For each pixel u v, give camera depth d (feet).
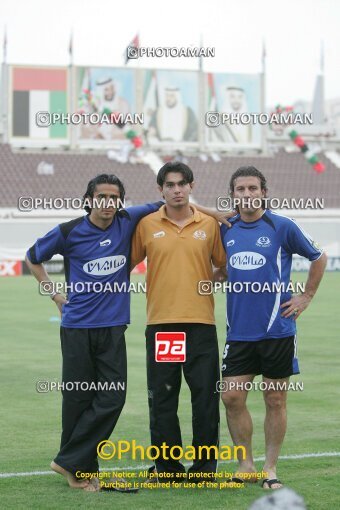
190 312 20.29
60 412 30.53
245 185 20.11
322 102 177.37
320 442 25.11
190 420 28.99
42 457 23.41
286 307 20.34
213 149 160.56
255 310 20.21
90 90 148.15
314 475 20.95
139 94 150.10
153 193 151.64
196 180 155.94
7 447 24.81
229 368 20.54
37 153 154.71
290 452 23.72
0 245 133.39
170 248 20.33
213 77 153.58
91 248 20.17
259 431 26.99
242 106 155.43
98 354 20.35
